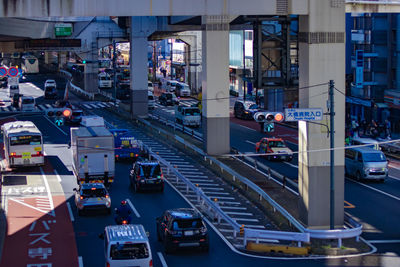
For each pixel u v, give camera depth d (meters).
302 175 64.81
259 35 68.62
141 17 148.88
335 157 63.62
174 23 146.88
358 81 123.75
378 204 74.56
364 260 54.88
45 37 164.50
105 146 79.88
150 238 60.31
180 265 52.66
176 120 144.88
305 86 64.12
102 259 54.50
